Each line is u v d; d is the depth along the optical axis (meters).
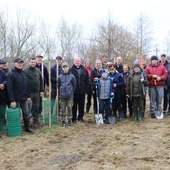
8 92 7.48
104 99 9.05
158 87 9.44
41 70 9.45
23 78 7.75
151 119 9.46
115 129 8.23
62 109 8.59
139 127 8.39
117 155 5.97
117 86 9.19
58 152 6.30
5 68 8.29
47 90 9.79
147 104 12.70
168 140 6.98
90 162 5.60
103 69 9.59
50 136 7.59
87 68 10.47
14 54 26.67
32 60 8.38
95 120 9.54
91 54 30.92
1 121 7.99
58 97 9.10
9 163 5.71
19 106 7.79
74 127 8.52
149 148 6.41
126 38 30.16
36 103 8.56
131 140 7.07
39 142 7.09
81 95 9.08
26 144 6.94
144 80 8.97
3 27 26.27
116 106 9.44
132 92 9.06
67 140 7.22
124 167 5.29
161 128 8.20
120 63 9.85
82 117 9.33
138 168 5.21
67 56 36.38
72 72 8.88
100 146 6.64
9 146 6.79
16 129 7.64
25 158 5.97
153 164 5.40
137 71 9.05
